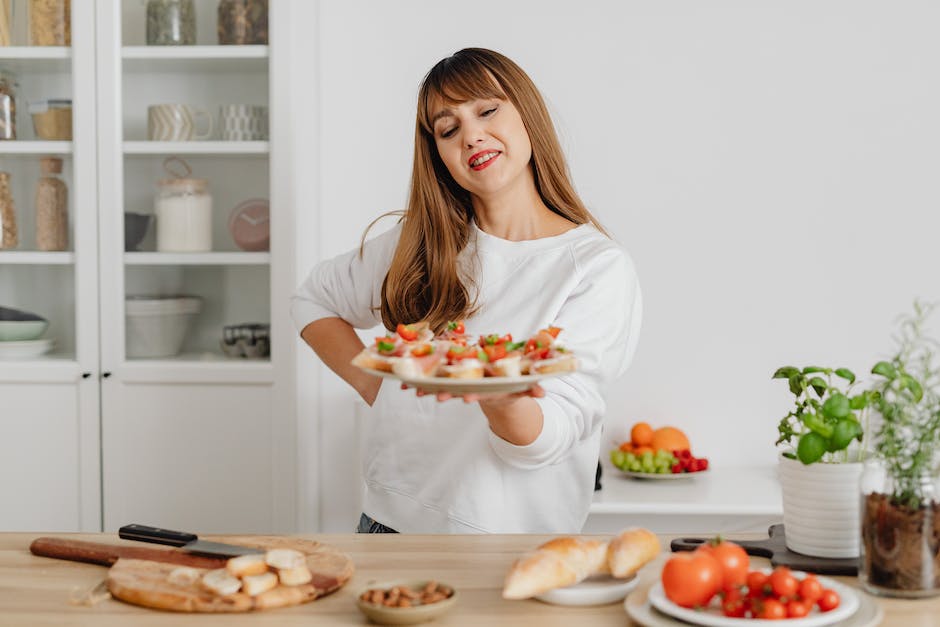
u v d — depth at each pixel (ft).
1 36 8.97
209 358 9.05
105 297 8.98
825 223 9.32
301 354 9.06
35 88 9.00
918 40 9.18
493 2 9.37
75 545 4.30
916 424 3.61
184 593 3.68
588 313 5.24
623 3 9.30
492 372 3.74
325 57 9.47
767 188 9.33
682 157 9.35
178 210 8.98
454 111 5.42
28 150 8.98
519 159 5.46
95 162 8.95
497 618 3.54
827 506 4.04
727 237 9.36
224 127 8.95
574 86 9.37
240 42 8.91
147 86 8.96
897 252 9.29
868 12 9.20
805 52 9.25
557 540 3.82
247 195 8.98
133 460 9.05
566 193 5.77
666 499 8.09
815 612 3.40
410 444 5.62
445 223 5.74
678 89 9.32
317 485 9.46
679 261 9.39
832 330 9.34
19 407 9.06
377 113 9.50
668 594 3.43
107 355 9.00
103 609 3.68
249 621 3.54
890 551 3.64
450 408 5.51
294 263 8.93
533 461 4.77
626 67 9.34
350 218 9.57
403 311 5.84
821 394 4.25
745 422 9.41
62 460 9.07
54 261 9.01
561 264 5.44
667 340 9.43
